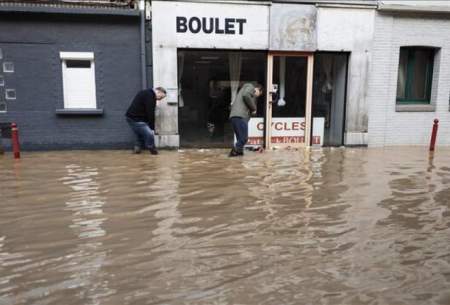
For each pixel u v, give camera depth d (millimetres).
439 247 4570
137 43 10133
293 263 4141
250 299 3471
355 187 6957
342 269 4023
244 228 5074
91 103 10211
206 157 9578
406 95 11859
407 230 5062
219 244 4586
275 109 11047
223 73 10781
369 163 9008
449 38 11438
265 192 6609
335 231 5004
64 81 10016
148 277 3838
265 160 9258
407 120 11617
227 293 3564
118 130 10375
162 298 3480
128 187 6844
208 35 10242
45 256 4273
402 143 11703
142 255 4297
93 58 10000
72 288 3643
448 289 3662
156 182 7184
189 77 10641
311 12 10562
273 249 4469
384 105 11391
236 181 7273
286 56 10828
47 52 9820
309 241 4695
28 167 8297
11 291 3594
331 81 11383
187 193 6527
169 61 10195
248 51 10711
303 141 11312
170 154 9930
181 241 4664
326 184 7129
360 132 11297
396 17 11039
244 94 9555
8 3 9469
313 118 11375
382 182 7305
